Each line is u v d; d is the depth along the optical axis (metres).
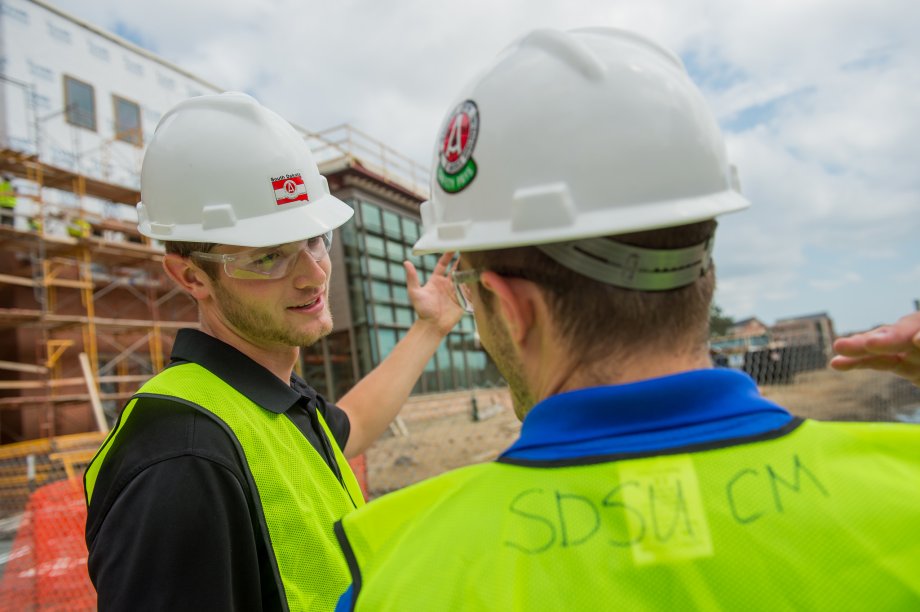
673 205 0.76
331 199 1.89
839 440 0.68
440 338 2.40
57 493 3.83
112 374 13.62
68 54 13.40
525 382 0.85
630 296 0.74
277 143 1.73
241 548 1.26
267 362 1.73
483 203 0.82
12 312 10.83
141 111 14.80
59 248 12.09
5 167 11.59
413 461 9.69
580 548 0.63
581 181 0.76
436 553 0.68
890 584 0.58
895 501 0.62
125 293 14.09
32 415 11.82
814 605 0.58
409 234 18.67
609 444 0.68
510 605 0.61
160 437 1.26
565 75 0.79
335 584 1.37
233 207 1.64
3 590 3.78
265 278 1.61
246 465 1.32
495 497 0.70
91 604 3.64
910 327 0.86
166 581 1.13
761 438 0.67
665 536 0.62
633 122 0.77
